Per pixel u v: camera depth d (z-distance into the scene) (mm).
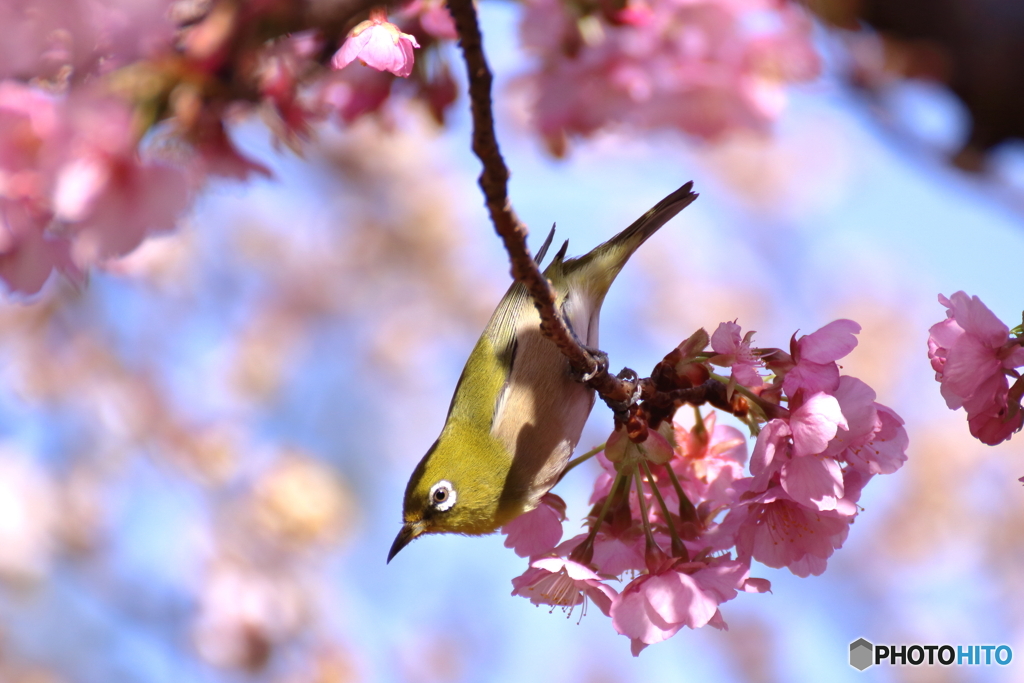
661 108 8242
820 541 6645
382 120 8312
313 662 15680
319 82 8055
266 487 16375
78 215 4473
